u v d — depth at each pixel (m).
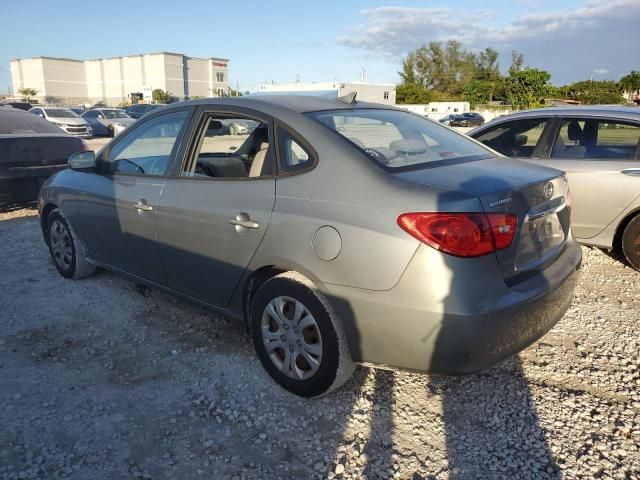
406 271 2.57
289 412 3.01
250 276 3.23
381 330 2.68
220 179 3.39
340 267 2.75
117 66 111.06
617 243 5.55
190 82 109.50
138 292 4.71
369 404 3.07
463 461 2.63
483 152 3.55
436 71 88.31
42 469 2.56
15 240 6.50
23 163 7.27
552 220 3.13
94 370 3.45
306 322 2.96
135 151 4.11
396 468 2.59
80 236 4.69
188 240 3.54
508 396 3.16
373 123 3.39
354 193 2.78
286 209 2.98
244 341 3.82
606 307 4.45
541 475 2.54
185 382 3.31
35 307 4.43
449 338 2.54
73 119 25.09
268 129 3.24
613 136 5.28
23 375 3.38
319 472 2.57
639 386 3.28
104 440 2.78
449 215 2.53
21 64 115.81
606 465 2.60
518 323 2.70
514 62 85.88
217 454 2.69
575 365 3.52
